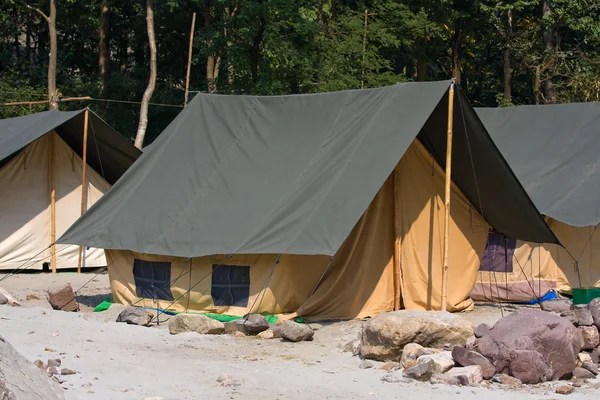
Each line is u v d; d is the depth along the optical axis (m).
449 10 36.75
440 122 12.84
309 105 14.30
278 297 12.39
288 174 13.30
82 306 14.19
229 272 12.65
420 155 13.44
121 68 45.88
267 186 13.26
